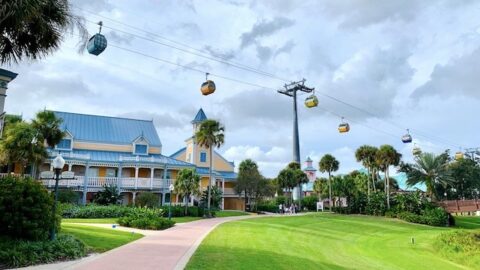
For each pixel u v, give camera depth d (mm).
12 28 11812
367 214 56719
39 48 13078
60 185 42844
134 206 39938
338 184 60750
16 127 31391
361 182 79062
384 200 56531
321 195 77500
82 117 52938
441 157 60625
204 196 50906
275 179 67875
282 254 17438
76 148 48969
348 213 58312
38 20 12055
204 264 12961
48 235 14180
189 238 20562
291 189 67062
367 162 60281
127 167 48375
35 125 32375
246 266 13312
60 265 11859
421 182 61031
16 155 30953
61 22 12766
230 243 19250
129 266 12047
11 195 13672
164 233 23031
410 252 26203
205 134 46250
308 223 39125
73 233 18766
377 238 33625
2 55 13062
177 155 63625
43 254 12422
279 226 32594
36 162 31875
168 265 12422
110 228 24250
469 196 80250
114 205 38344
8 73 20828
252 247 18516
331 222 42781
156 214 29000
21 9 10828
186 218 38125
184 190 41500
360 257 21641
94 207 34094
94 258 13281
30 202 13766
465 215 65750
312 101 26797
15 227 13461
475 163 80500
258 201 63781
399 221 50781
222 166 65312
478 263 22172
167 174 51656
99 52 13156
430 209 52688
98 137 51062
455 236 29047
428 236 36188
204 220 36656
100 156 48469
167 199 49312
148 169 50406
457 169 77500
